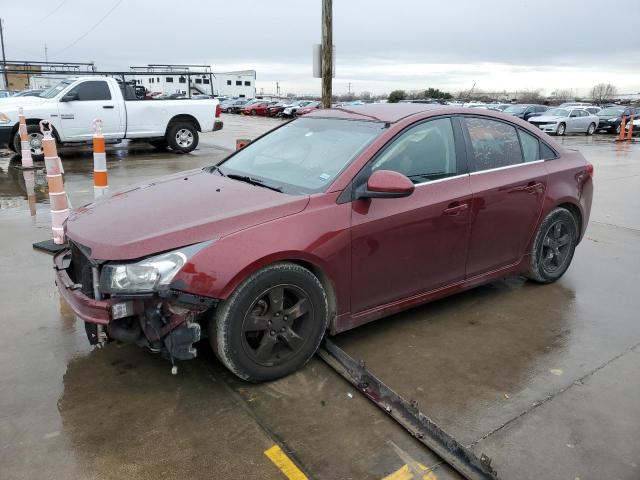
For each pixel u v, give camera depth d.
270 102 45.69
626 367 3.43
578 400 3.06
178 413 2.88
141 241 2.82
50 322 3.90
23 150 10.69
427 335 3.82
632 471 2.52
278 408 2.94
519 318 4.12
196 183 3.75
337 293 3.32
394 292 3.62
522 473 2.49
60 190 5.46
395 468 2.52
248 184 3.59
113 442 2.65
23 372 3.24
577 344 3.73
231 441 2.67
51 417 2.83
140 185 3.95
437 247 3.74
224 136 20.30
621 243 6.19
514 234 4.28
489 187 3.98
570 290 4.71
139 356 3.46
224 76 77.69
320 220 3.18
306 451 2.61
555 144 4.71
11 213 7.16
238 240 2.91
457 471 2.49
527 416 2.91
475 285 4.14
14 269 4.97
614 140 23.34
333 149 3.67
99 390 3.08
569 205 4.75
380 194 3.25
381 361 3.46
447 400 3.05
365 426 2.80
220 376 3.24
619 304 4.42
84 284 3.13
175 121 13.73
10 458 2.52
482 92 56.00
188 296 2.77
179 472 2.47
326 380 3.21
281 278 3.04
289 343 3.17
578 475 2.49
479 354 3.57
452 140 3.93
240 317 2.94
